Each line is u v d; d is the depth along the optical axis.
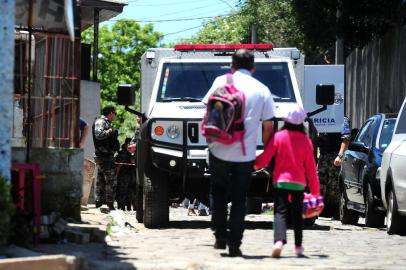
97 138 24.19
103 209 21.83
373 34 37.31
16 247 12.27
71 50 17.02
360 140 23.67
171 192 20.47
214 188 13.87
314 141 19.45
